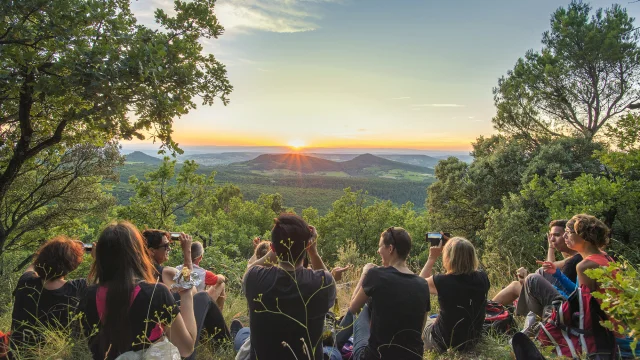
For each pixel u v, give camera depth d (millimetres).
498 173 15312
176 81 6520
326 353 2686
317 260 2822
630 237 7371
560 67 14359
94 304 1945
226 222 27250
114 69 5328
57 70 5418
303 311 2199
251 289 2252
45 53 6180
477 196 15914
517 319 3787
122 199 21859
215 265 9664
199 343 2949
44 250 2650
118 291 1836
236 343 2959
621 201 7020
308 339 2219
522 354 2564
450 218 18016
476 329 3035
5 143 8398
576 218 3012
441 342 3084
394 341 2553
